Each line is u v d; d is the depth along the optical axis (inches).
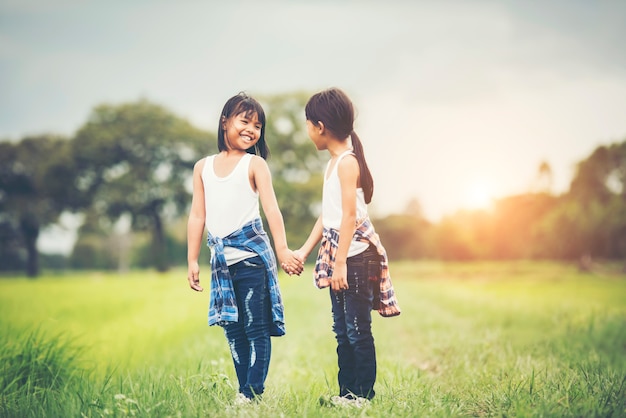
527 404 158.1
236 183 172.9
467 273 1978.3
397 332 432.1
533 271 1975.9
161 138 2253.9
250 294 170.1
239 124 174.9
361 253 168.4
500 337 361.7
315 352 307.1
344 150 174.4
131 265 3371.1
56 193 2252.7
